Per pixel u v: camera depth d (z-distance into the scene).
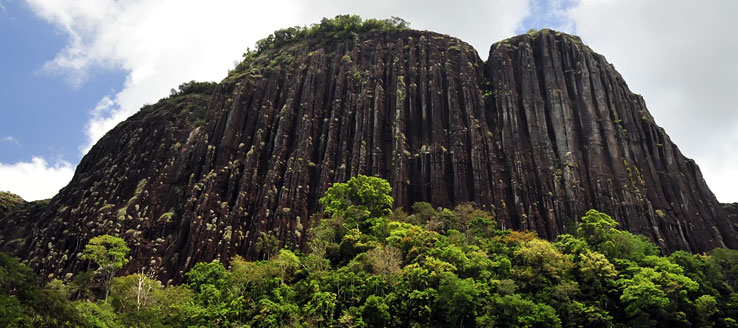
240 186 106.81
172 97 158.00
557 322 63.94
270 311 65.31
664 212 103.88
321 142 116.38
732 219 113.56
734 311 71.50
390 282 68.88
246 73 133.12
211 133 119.81
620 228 99.81
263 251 94.31
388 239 79.88
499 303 64.19
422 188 107.56
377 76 127.69
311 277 72.19
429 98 122.94
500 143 115.50
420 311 63.81
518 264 76.75
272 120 121.50
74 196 119.94
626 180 106.25
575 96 121.06
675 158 114.69
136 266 94.69
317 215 98.44
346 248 80.81
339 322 62.81
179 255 96.25
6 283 45.56
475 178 107.44
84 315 59.09
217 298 71.19
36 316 46.12
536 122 116.62
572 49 129.38
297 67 132.88
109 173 122.19
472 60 133.88
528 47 130.50
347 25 147.88
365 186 93.94
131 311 67.25
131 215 105.69
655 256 81.25
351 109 121.75
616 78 126.25
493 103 123.81
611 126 115.25
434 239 77.94
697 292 73.31
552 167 109.50
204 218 100.31
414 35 140.00
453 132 115.19
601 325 66.69
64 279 96.38
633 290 68.25
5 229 131.38
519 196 104.94
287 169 108.56
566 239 87.88
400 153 111.25
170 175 114.25
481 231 90.06
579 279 74.31
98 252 87.00
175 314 67.69
